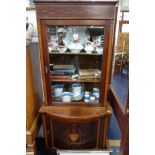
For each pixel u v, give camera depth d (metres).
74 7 1.13
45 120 1.44
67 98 1.47
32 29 1.43
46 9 1.14
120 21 1.38
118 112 1.33
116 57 1.41
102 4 1.12
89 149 1.47
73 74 1.44
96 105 1.44
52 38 1.30
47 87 1.38
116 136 1.77
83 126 1.41
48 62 1.30
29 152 1.38
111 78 1.50
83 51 1.35
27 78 1.32
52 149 1.54
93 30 1.29
